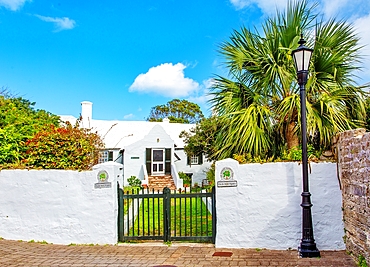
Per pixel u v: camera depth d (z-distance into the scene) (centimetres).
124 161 2609
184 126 3234
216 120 934
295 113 825
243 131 804
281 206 678
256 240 682
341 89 834
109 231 729
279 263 582
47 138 805
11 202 770
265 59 880
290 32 871
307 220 624
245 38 920
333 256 614
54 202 752
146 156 2638
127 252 666
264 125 841
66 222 744
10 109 1212
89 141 898
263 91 901
